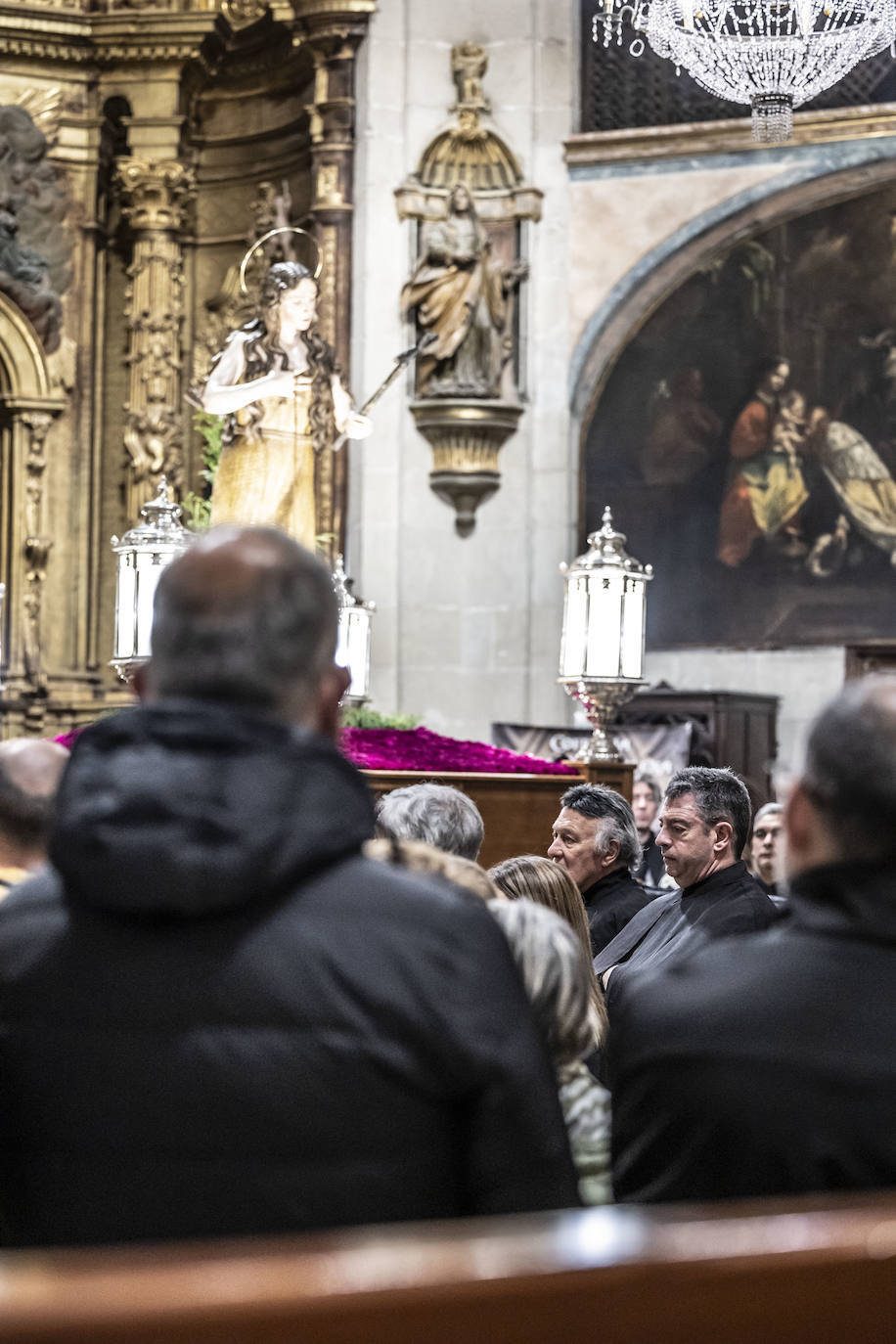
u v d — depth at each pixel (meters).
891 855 1.99
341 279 15.21
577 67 15.48
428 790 3.48
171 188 15.86
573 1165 1.96
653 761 12.29
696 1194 1.95
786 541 14.91
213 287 16.31
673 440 15.29
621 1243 0.99
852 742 2.00
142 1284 0.90
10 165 15.61
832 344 14.84
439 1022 1.86
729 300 15.19
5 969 1.94
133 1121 1.84
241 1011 1.83
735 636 15.02
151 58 15.73
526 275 15.34
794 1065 1.90
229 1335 0.89
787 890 2.16
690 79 15.18
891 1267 1.02
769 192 14.87
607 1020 3.66
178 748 1.89
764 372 15.04
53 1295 0.89
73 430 15.93
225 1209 1.83
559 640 15.12
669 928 5.10
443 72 15.43
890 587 14.54
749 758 14.08
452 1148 1.93
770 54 10.27
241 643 1.96
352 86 15.35
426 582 15.22
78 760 1.95
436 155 15.37
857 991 1.94
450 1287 0.93
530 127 15.41
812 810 2.04
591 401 15.45
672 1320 0.99
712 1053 1.94
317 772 1.91
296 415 10.00
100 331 16.11
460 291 15.05
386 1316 0.92
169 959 1.86
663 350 15.35
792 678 14.77
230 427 10.02
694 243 15.13
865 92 14.68
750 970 2.00
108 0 15.81
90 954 1.89
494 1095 1.88
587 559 8.27
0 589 10.21
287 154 15.95
